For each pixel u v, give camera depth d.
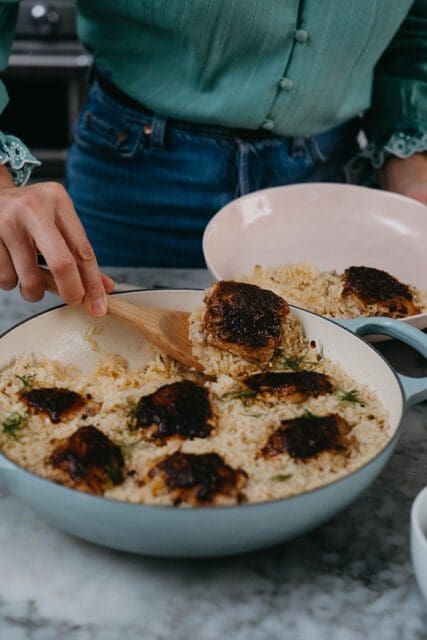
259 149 1.56
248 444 0.89
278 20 1.36
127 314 1.07
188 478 0.79
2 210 1.03
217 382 1.01
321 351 1.07
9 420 0.92
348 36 1.41
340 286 1.24
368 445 0.89
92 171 1.65
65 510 0.77
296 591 0.81
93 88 1.63
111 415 0.93
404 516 0.91
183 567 0.84
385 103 1.62
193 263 1.70
